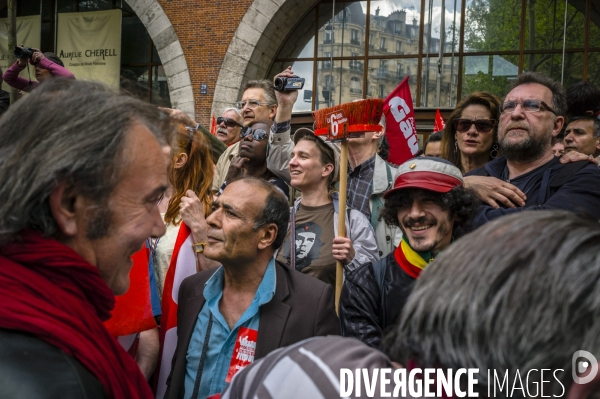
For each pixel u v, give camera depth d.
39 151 1.04
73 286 1.11
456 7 12.56
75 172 1.06
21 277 1.05
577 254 0.74
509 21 12.28
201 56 13.24
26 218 1.04
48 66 3.79
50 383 0.97
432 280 0.82
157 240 2.62
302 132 3.49
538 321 0.72
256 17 12.89
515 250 0.77
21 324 1.00
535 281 0.74
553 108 2.58
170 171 2.65
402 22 12.88
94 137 1.07
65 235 1.12
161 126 1.22
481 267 0.78
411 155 4.16
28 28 14.91
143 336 2.40
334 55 13.34
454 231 2.27
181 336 2.20
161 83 14.48
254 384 0.96
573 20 12.00
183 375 2.16
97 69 14.40
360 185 3.39
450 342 0.77
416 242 2.20
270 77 13.77
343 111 2.76
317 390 0.88
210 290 2.19
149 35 14.01
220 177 4.07
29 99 1.10
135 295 2.12
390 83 13.00
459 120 3.16
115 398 1.09
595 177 2.42
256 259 2.16
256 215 2.12
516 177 2.62
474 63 12.47
